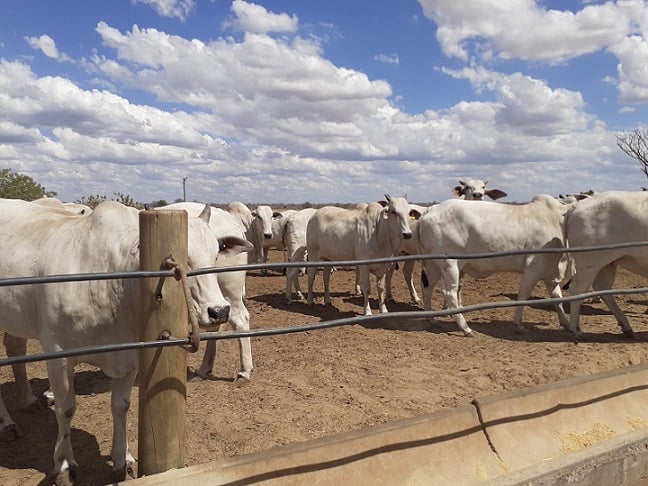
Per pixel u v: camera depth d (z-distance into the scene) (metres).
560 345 7.94
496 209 9.10
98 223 3.90
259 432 4.80
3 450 4.52
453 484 3.60
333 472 3.32
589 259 8.04
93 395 5.89
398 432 3.64
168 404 3.04
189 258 3.74
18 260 4.05
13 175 22.39
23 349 5.40
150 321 3.02
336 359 7.18
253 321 10.10
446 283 9.23
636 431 4.15
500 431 3.99
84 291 3.73
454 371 6.67
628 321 9.37
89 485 3.93
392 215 10.09
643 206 7.58
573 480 3.71
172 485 2.89
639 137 24.52
